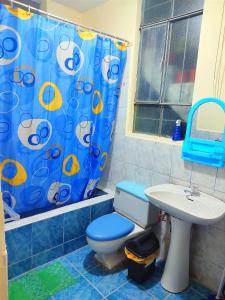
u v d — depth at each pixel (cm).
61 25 187
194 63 196
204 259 182
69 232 208
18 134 180
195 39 194
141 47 233
